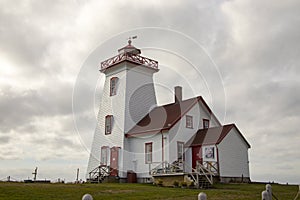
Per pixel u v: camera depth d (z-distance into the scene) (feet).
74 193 36.17
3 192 33.58
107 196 35.35
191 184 49.39
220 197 36.86
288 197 37.83
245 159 65.10
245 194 39.86
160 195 37.52
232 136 63.62
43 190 37.01
